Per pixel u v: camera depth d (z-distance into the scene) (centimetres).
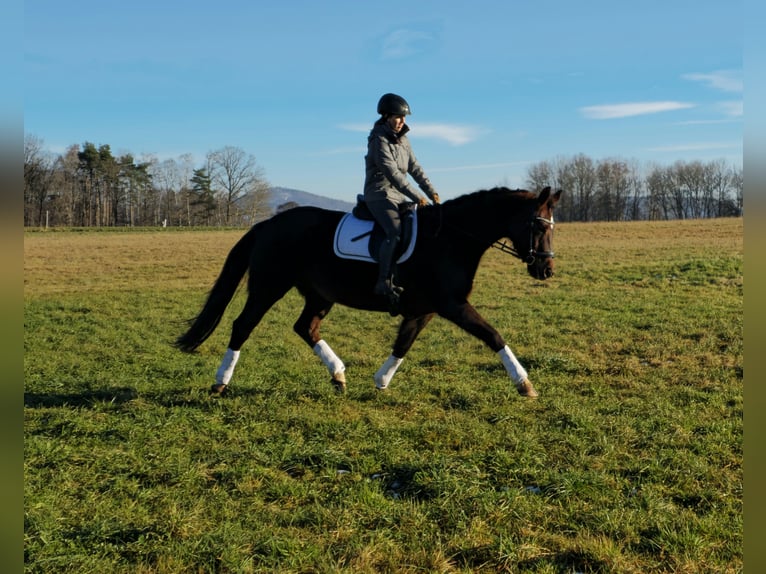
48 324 1223
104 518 396
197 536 372
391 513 399
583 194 8694
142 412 623
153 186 9050
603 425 572
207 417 609
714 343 922
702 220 4259
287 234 667
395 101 614
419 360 877
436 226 611
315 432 565
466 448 524
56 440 543
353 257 627
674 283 1605
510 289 1647
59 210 8100
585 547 349
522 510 400
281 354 953
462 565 345
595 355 884
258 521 393
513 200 602
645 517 388
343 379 704
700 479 451
